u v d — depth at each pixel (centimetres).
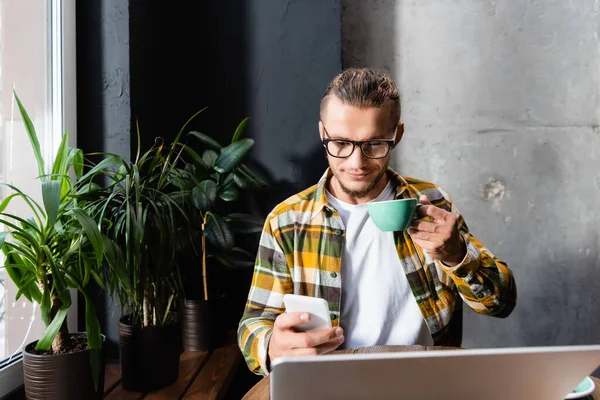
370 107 130
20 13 157
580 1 221
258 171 217
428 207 122
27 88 162
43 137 169
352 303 150
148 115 195
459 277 134
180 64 221
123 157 181
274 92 216
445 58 228
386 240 151
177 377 164
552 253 227
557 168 225
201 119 221
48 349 130
